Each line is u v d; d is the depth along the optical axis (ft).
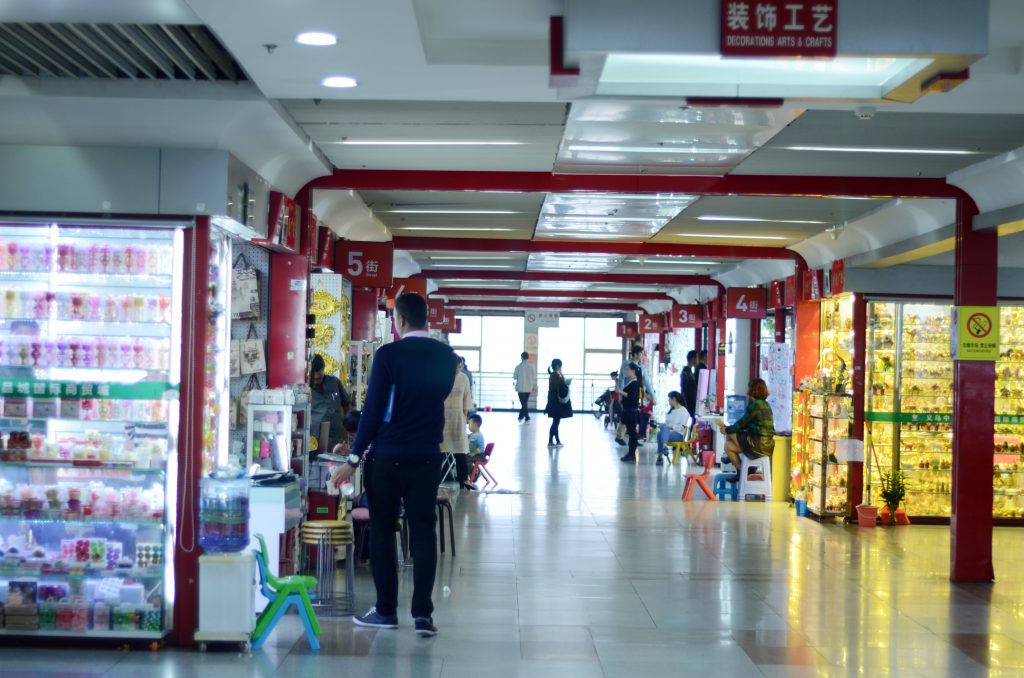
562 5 16.43
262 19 15.78
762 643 22.17
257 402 26.09
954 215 32.68
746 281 59.98
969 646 22.41
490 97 20.33
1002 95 19.66
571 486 49.49
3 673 19.11
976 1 14.23
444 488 33.50
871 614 25.20
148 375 21.33
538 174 30.14
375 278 38.58
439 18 17.06
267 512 23.06
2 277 21.54
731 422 55.93
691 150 26.09
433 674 19.34
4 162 21.07
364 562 29.32
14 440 21.21
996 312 29.81
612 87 16.25
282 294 28.86
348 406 32.53
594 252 48.52
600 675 19.53
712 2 14.21
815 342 46.34
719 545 34.42
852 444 40.37
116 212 21.11
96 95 19.95
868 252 39.58
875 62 15.14
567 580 28.17
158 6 15.37
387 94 20.18
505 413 118.01
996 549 35.96
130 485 21.38
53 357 21.31
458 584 27.35
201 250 21.29
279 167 26.03
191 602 21.08
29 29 16.65
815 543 35.42
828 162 27.78
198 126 20.81
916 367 41.70
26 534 21.42
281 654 20.56
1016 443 41.98
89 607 20.97
